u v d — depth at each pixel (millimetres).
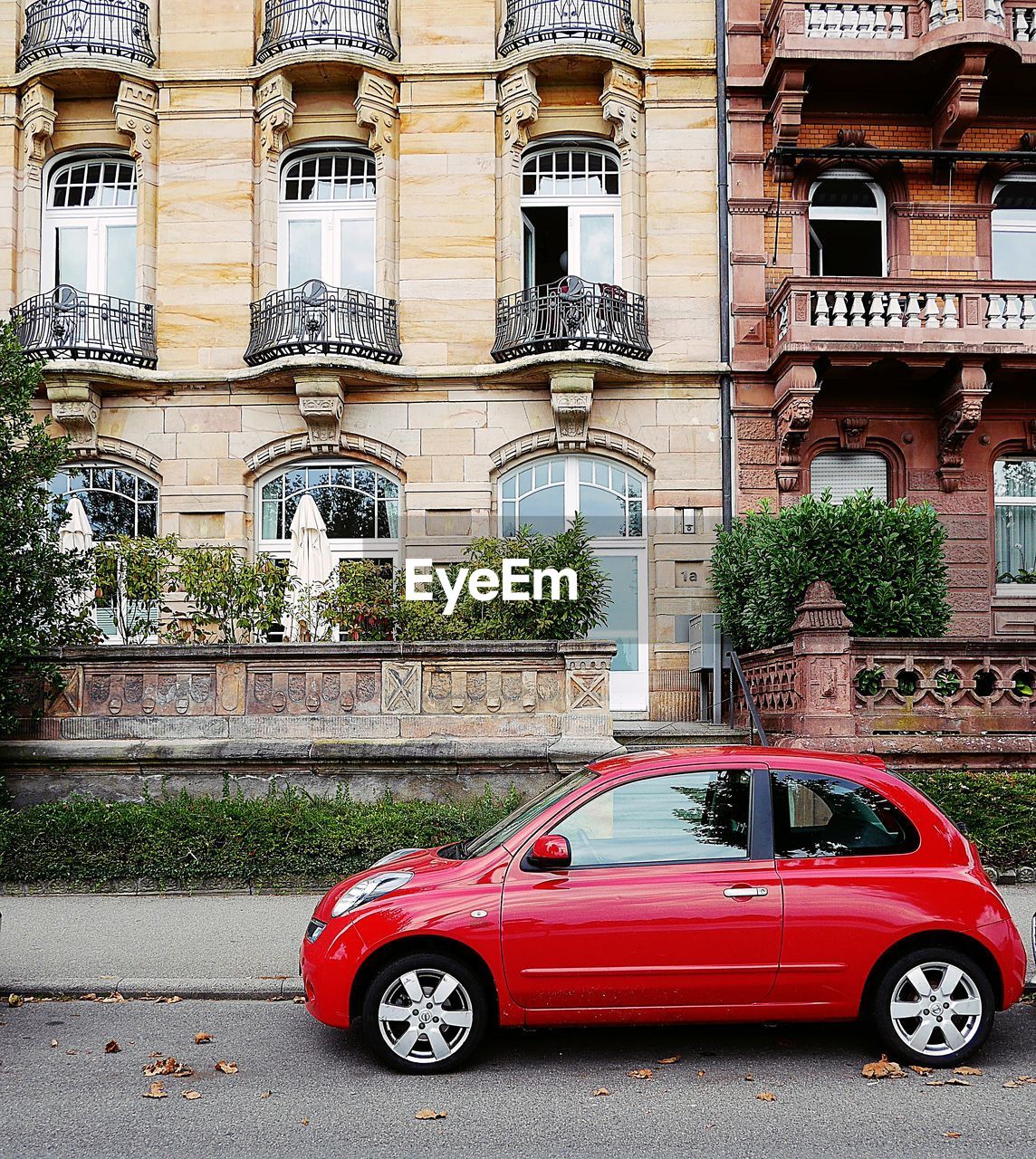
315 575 12438
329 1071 5508
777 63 15102
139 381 15398
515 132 15828
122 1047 5914
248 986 6887
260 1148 4543
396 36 16234
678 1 16000
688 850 5566
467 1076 5430
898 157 15469
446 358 15625
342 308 15320
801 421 14711
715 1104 5039
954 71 15031
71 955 7520
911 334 14445
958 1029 5484
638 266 15750
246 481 15617
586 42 15453
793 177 15758
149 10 16281
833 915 5406
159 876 9352
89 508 15750
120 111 15797
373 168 16344
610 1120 4844
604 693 10648
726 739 12281
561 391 15086
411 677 10766
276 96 15789
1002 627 15398
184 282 15758
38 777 10711
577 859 5574
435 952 5547
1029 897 8789
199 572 11727
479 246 15742
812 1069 5520
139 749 10609
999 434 15523
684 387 15523
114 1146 4559
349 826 9547
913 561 11773
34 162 15977
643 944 5375
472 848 5949
